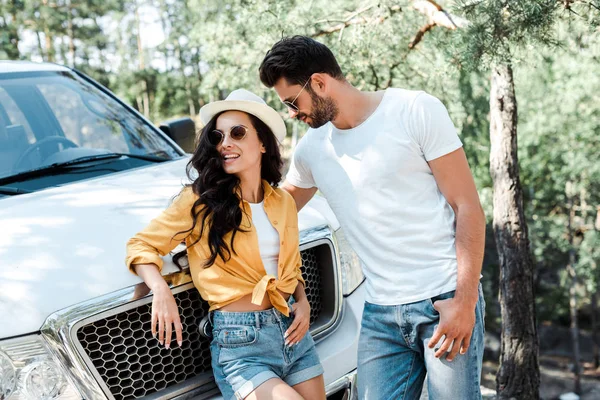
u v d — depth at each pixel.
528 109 14.98
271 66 2.23
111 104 3.77
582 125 14.87
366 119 2.26
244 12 5.80
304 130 7.07
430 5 5.24
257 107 2.30
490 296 21.67
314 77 2.21
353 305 2.82
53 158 3.23
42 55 22.53
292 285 2.37
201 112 2.33
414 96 2.22
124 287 2.21
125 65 26.14
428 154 2.20
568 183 19.69
